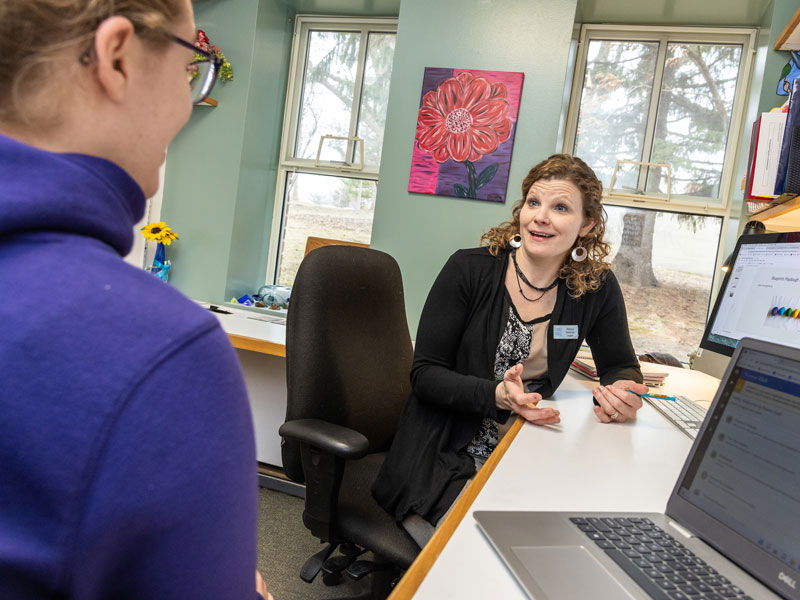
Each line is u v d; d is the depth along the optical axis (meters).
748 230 2.12
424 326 1.45
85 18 0.38
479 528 0.69
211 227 3.51
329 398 1.38
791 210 1.85
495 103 2.96
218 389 0.39
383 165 3.15
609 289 1.55
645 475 0.95
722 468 0.74
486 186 2.99
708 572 0.63
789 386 0.71
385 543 1.18
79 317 0.35
